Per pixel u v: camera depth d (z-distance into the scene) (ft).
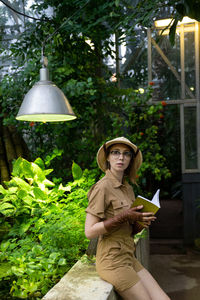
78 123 15.34
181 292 13.33
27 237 9.67
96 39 15.44
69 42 15.19
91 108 15.11
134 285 6.72
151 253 18.84
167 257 17.99
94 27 15.06
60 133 15.60
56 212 10.56
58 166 16.37
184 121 20.13
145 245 12.41
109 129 17.11
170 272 15.69
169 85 19.98
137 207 6.41
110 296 6.55
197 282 14.33
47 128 15.56
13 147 15.40
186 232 20.27
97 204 6.73
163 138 33.83
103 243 7.05
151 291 7.14
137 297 6.67
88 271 7.77
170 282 14.44
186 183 20.27
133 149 7.58
